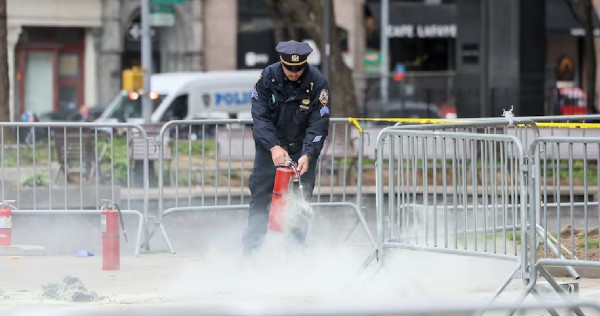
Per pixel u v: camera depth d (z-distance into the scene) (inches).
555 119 1000.2
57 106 3304.6
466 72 2080.5
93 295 682.8
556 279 750.5
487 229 687.7
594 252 753.0
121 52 3331.7
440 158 772.6
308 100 790.5
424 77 3134.8
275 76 786.2
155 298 685.3
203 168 1039.6
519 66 1974.7
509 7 1982.0
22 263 877.2
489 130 834.8
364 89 3024.1
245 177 1284.4
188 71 3378.4
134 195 1131.3
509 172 765.9
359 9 3523.6
